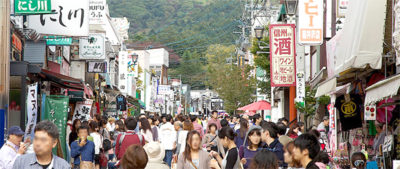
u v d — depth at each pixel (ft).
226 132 30.48
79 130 40.75
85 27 57.06
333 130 54.65
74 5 57.16
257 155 18.65
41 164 19.11
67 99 50.98
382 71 41.50
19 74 44.34
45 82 64.95
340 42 43.21
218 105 253.44
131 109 162.30
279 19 101.76
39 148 18.76
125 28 207.92
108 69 130.11
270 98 127.24
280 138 30.76
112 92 137.08
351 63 36.81
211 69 215.31
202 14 364.79
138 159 20.31
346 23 40.93
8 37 38.17
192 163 30.27
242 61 175.94
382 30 35.55
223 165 30.50
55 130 19.13
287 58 71.26
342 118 51.11
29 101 44.24
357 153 30.25
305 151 19.58
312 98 70.13
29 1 47.75
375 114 43.68
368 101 34.22
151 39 346.33
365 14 35.70
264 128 30.89
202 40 349.41
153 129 59.52
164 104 268.21
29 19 56.59
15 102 49.49
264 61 105.19
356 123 50.80
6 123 37.35
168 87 258.37
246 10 163.63
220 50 219.00
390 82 30.07
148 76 232.32
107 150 54.39
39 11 47.80
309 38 55.52
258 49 106.22
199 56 351.25
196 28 358.43
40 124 18.99
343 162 47.91
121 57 149.07
